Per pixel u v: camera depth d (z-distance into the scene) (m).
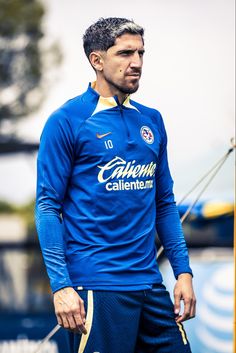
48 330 13.37
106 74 6.62
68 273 6.51
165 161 7.01
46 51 28.39
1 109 27.84
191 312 6.76
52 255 6.46
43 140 6.62
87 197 6.56
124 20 6.64
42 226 6.52
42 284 19.91
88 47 6.72
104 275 6.48
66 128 6.57
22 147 23.25
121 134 6.61
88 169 6.57
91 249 6.52
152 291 6.62
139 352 6.80
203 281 13.45
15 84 28.16
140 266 6.58
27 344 13.36
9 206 33.84
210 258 13.83
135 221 6.59
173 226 6.98
